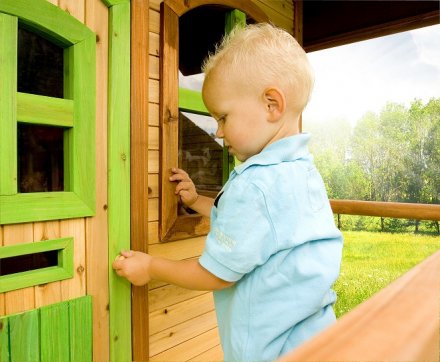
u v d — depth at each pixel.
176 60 1.27
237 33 0.98
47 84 0.99
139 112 1.16
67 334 1.01
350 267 6.96
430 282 0.37
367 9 2.79
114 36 1.09
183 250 1.39
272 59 0.89
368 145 18.55
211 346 1.56
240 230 0.84
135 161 1.15
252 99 0.91
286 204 0.86
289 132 0.96
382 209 1.79
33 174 0.97
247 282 0.90
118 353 1.14
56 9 0.95
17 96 0.90
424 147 16.83
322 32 3.02
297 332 0.89
